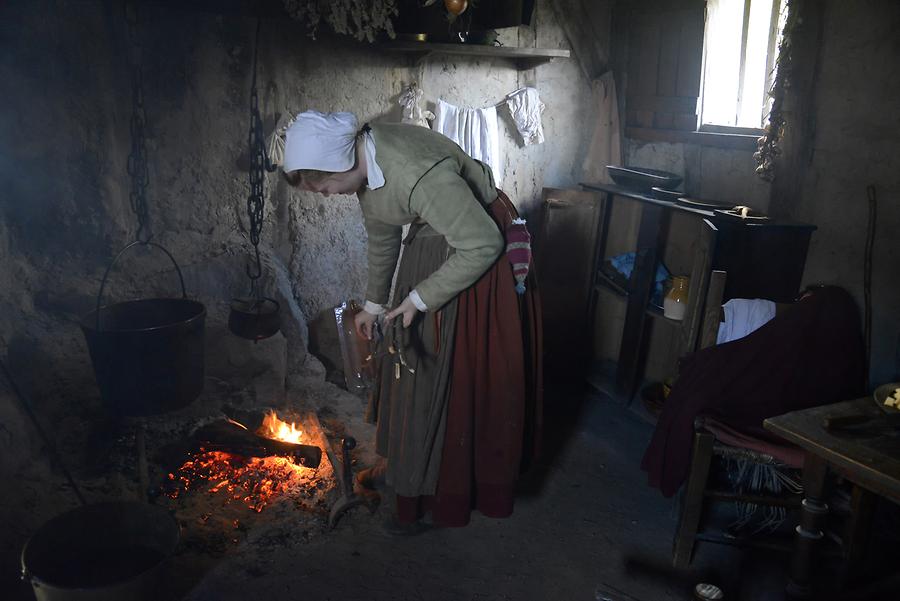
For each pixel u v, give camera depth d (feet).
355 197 13.21
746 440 8.22
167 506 9.25
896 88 9.45
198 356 9.89
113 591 6.55
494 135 13.65
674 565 8.73
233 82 11.73
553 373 14.29
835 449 6.51
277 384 11.74
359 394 12.64
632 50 13.87
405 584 8.25
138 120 10.55
